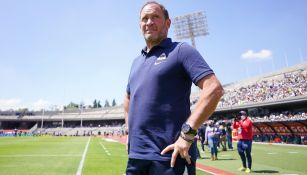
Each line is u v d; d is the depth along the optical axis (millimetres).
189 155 2506
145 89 2699
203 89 2445
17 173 10289
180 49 2652
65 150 23281
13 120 104375
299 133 25172
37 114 111000
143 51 3025
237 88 63188
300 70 49312
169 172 2408
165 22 3031
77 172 10570
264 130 30172
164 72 2627
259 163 13125
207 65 2549
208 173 10344
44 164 13117
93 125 103812
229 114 53562
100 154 19281
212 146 14891
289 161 13711
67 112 111562
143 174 2607
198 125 2355
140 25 3076
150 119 2602
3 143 35781
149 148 2555
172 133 2541
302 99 35625
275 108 43750
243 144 10695
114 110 104062
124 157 17078
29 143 35969
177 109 2596
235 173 10297
